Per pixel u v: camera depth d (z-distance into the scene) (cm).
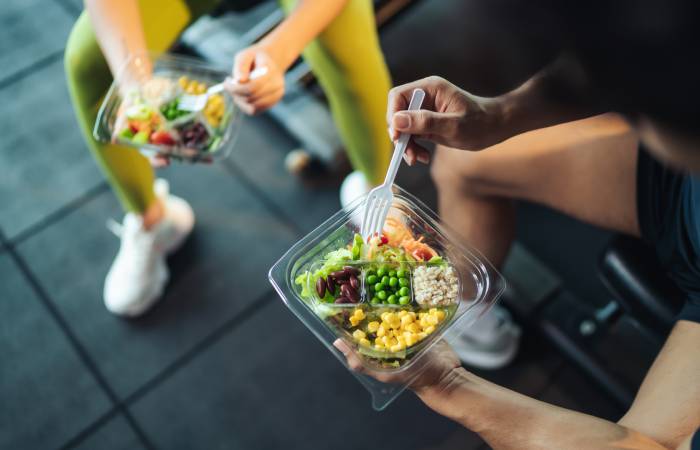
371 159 185
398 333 102
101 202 226
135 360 198
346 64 155
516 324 197
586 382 187
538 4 54
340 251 108
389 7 228
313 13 142
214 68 166
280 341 199
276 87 146
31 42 258
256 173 230
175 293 208
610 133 118
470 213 146
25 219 222
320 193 225
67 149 236
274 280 110
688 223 108
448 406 103
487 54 209
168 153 154
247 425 187
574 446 93
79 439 186
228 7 172
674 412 98
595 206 128
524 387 187
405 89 113
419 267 105
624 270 120
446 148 138
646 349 184
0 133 238
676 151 60
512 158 130
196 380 194
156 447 184
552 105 102
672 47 50
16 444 185
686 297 114
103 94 159
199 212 222
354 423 185
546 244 205
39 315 205
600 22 51
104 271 213
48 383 194
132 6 149
